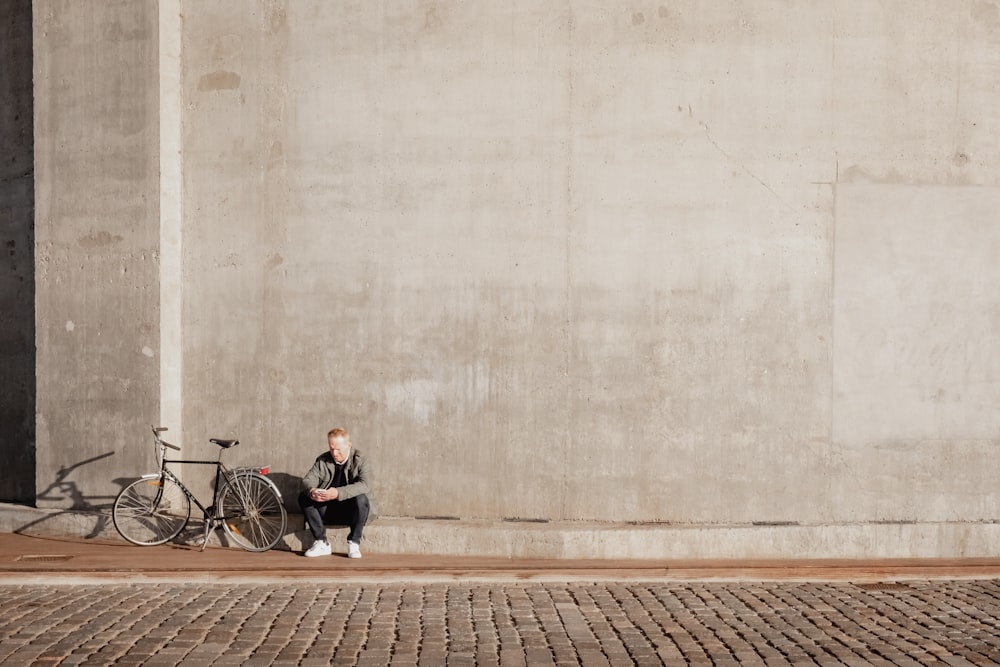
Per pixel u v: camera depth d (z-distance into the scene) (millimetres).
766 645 6188
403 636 6348
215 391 9562
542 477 9133
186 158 9609
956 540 8930
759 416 9023
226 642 6156
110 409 9617
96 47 9617
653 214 9055
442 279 9234
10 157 10523
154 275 9453
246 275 9508
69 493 9758
